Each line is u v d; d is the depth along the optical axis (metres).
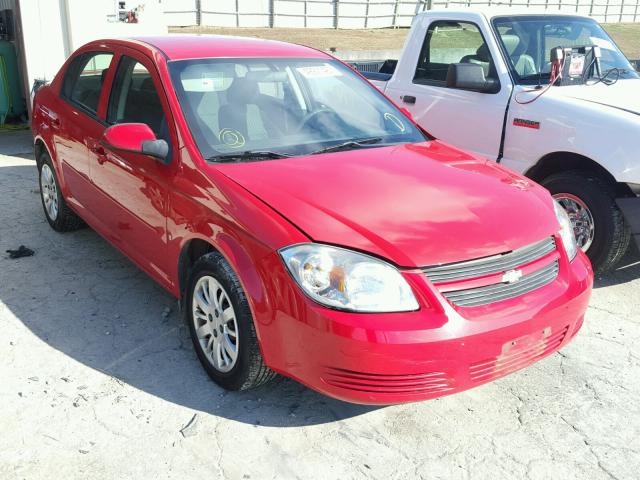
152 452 2.86
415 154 3.76
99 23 9.33
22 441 2.90
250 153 3.50
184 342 3.79
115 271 4.75
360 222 2.87
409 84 6.07
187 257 3.52
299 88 4.11
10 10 9.85
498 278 2.85
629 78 5.70
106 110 4.36
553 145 4.80
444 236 2.85
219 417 3.11
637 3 37.81
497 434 3.06
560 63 5.02
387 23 37.22
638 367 3.66
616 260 4.68
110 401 3.21
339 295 2.67
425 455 2.90
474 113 5.39
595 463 2.88
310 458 2.86
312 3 34.81
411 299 2.70
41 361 3.54
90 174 4.48
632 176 4.37
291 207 2.95
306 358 2.76
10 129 9.83
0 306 4.16
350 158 3.56
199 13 32.53
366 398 2.70
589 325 4.14
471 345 2.71
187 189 3.35
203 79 3.84
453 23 5.76
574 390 3.42
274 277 2.80
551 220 3.22
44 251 5.11
